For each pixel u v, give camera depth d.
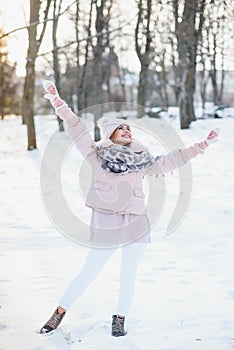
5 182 17.62
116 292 6.35
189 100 28.09
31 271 7.34
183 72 28.08
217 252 8.58
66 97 45.78
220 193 14.40
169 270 7.45
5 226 10.85
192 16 27.33
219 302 5.95
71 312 5.60
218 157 20.55
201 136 25.38
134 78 59.84
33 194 15.20
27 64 25.41
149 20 30.25
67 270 7.41
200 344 4.71
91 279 5.03
